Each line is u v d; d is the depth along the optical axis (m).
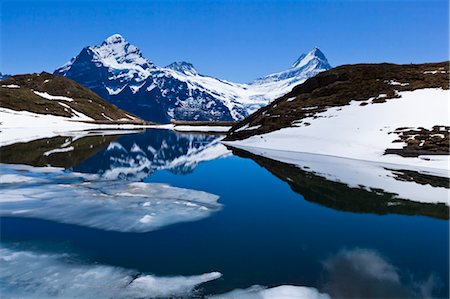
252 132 64.31
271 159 40.69
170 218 18.06
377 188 25.02
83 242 14.62
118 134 90.94
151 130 123.31
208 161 41.25
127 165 37.41
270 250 14.05
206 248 14.20
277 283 11.37
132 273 11.95
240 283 11.37
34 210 18.91
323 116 56.72
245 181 28.58
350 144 43.00
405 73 66.06
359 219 18.28
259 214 19.02
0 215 18.02
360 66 78.19
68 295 10.50
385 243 14.88
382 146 39.66
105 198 21.59
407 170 31.55
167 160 42.47
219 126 165.38
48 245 14.23
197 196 22.81
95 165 36.34
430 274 11.97
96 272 11.97
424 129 40.78
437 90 52.53
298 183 27.33
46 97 161.00
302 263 12.87
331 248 14.31
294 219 18.27
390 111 49.12
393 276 11.84
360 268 12.46
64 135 76.94
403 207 20.45
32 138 65.31
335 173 30.83
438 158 33.69
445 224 17.47
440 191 23.91
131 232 15.97
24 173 29.94
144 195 22.61
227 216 18.67
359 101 58.00
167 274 11.90
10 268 12.17
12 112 119.56
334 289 10.99
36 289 10.80
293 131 54.78
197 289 10.96
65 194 22.44
